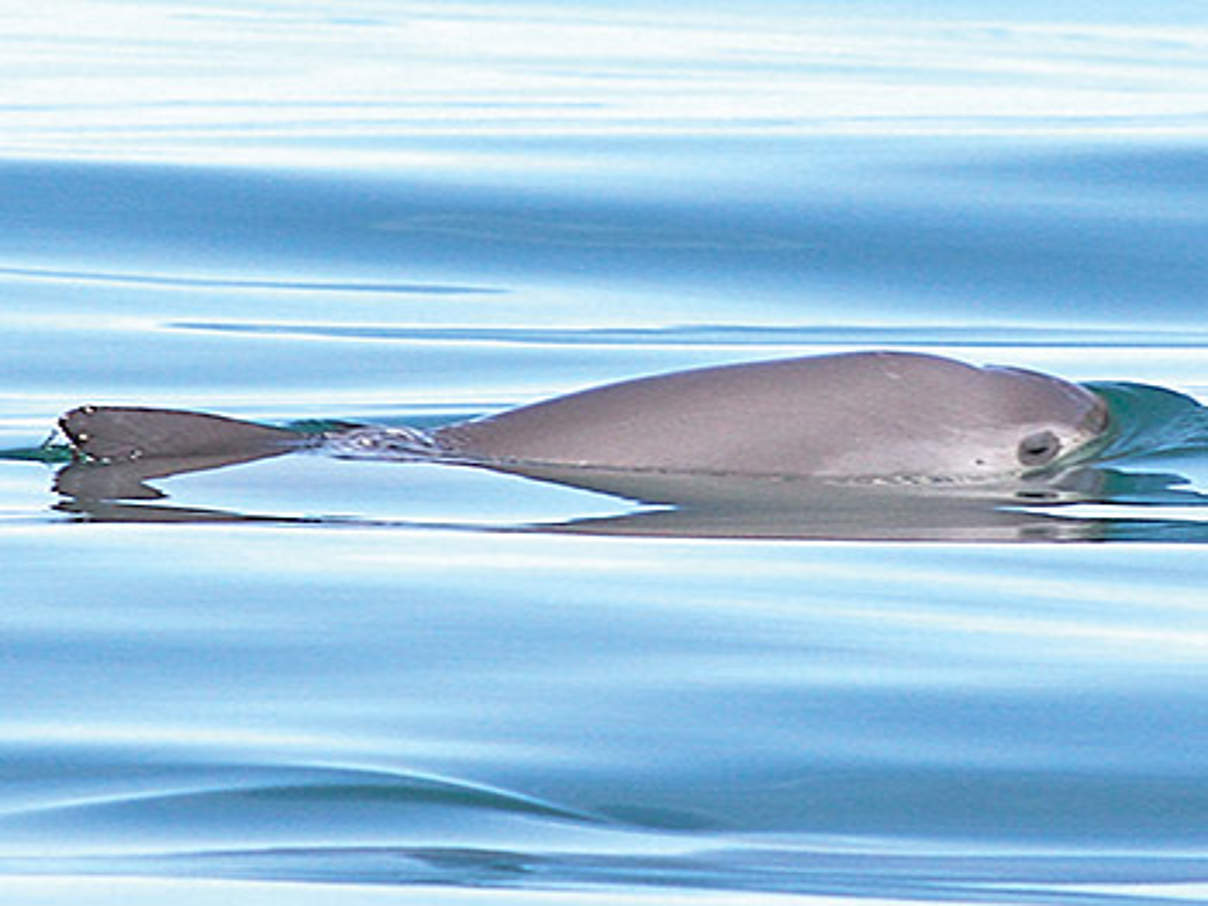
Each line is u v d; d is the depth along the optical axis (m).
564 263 59.69
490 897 20.20
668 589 30.34
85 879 20.48
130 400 45.75
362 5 120.31
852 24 114.50
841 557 32.22
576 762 23.86
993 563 32.03
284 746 24.16
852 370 38.72
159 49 99.19
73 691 25.89
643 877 20.83
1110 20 117.94
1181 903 20.30
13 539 32.78
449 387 47.34
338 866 20.97
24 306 53.91
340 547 32.38
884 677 26.66
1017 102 84.50
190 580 30.52
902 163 69.69
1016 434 38.00
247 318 53.62
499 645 27.77
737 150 72.19
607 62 97.50
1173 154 70.62
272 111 81.38
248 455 37.56
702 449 37.38
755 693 26.06
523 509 34.75
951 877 20.98
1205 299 56.88
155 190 65.56
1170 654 27.58
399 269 59.00
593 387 39.41
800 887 20.62
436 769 23.59
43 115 79.31
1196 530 34.09
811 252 60.56
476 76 92.44
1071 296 57.16
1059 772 23.70
